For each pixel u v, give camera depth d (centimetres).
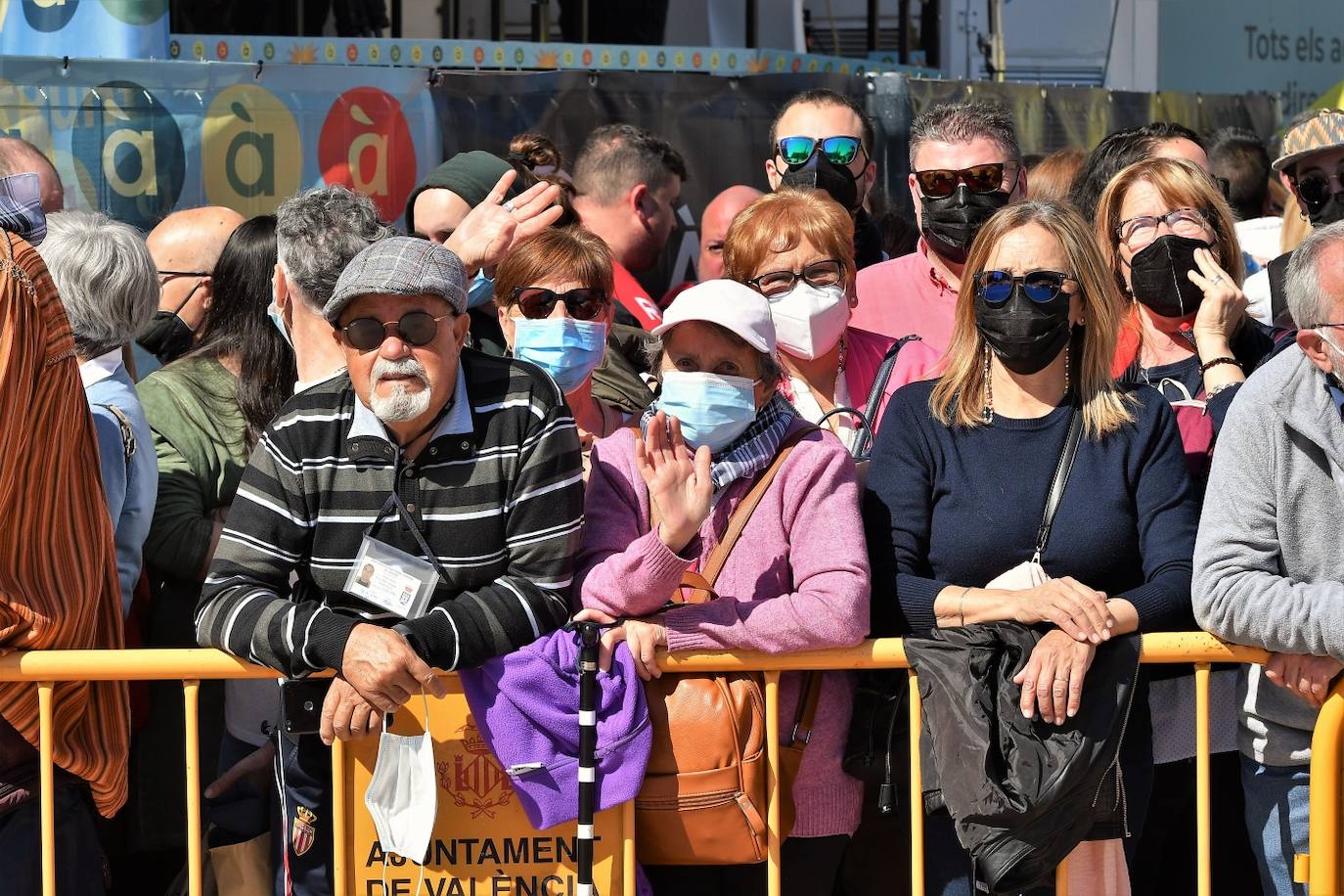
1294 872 913
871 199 1842
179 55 1753
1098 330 916
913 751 882
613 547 901
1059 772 824
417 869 886
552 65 1895
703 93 1802
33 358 860
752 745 875
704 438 898
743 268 1061
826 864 924
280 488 856
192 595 1111
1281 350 988
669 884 927
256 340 1113
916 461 927
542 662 853
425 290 812
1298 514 866
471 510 845
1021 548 897
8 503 860
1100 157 1368
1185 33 2302
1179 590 874
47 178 1311
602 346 1089
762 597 892
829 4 2050
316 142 1655
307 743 931
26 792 895
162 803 1135
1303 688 867
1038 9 2208
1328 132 1248
